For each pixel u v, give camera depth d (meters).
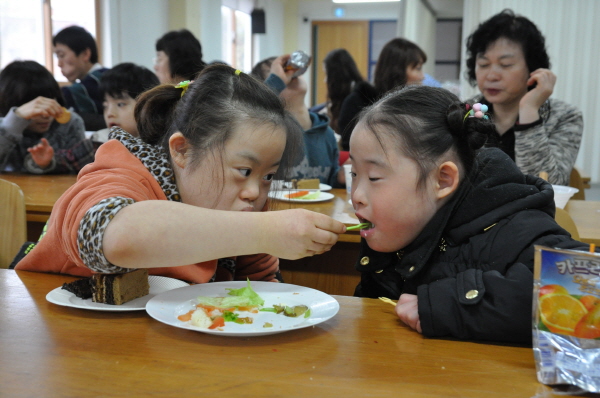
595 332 0.63
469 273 0.80
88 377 0.61
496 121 2.46
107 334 0.74
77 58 4.19
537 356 0.63
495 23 2.33
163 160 1.04
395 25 10.51
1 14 4.48
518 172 0.94
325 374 0.63
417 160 0.87
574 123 2.42
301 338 0.75
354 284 1.82
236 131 0.93
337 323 0.81
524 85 2.34
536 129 2.21
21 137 2.61
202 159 0.96
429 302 0.77
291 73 2.55
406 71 3.29
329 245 0.85
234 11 8.66
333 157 2.84
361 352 0.70
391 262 1.04
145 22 6.04
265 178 1.00
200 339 0.73
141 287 0.89
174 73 3.13
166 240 0.77
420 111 0.89
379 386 0.61
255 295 0.88
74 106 4.03
